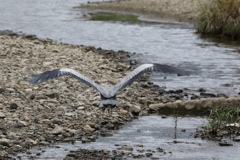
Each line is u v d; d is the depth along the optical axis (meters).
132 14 43.88
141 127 14.41
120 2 51.09
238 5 32.72
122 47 28.89
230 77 21.50
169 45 29.64
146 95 17.92
